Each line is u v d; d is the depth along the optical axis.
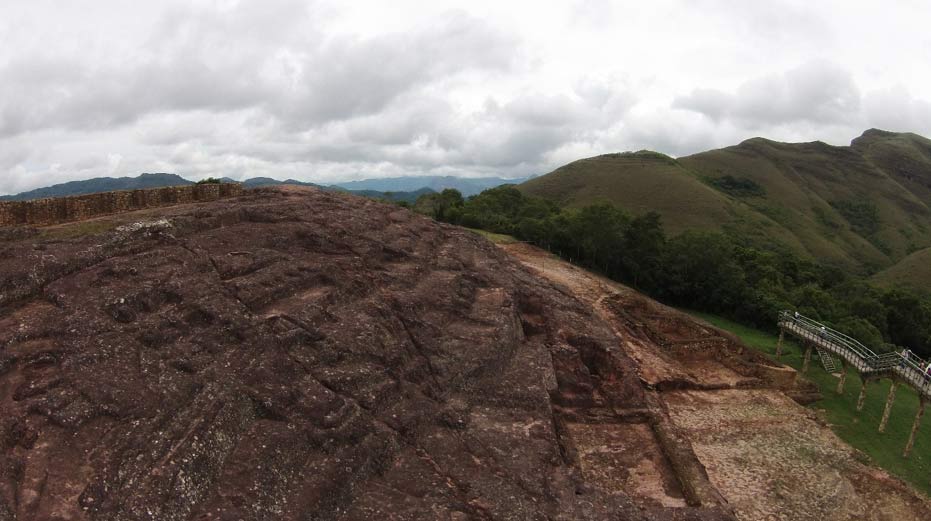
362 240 29.94
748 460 27.19
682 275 67.44
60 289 17.78
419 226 37.31
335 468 15.42
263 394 16.66
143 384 15.30
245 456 14.80
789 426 30.83
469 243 39.25
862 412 37.97
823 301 66.94
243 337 18.42
